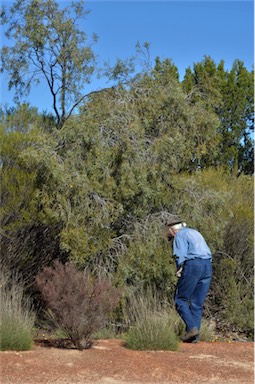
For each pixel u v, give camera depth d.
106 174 9.52
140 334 7.34
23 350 6.93
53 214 9.27
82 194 9.36
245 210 11.06
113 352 6.93
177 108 10.31
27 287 10.12
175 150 9.95
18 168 9.87
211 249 10.30
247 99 19.92
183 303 8.30
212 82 11.76
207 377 6.04
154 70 10.73
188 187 10.27
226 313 10.19
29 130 11.21
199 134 10.70
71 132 9.68
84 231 9.48
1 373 5.84
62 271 7.38
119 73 10.92
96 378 5.84
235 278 10.74
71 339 7.16
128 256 9.54
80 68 14.91
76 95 14.81
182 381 5.88
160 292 9.84
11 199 9.55
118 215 9.52
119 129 9.77
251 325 9.85
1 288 9.13
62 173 9.28
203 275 8.35
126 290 9.34
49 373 5.92
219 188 11.47
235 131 19.36
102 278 9.46
